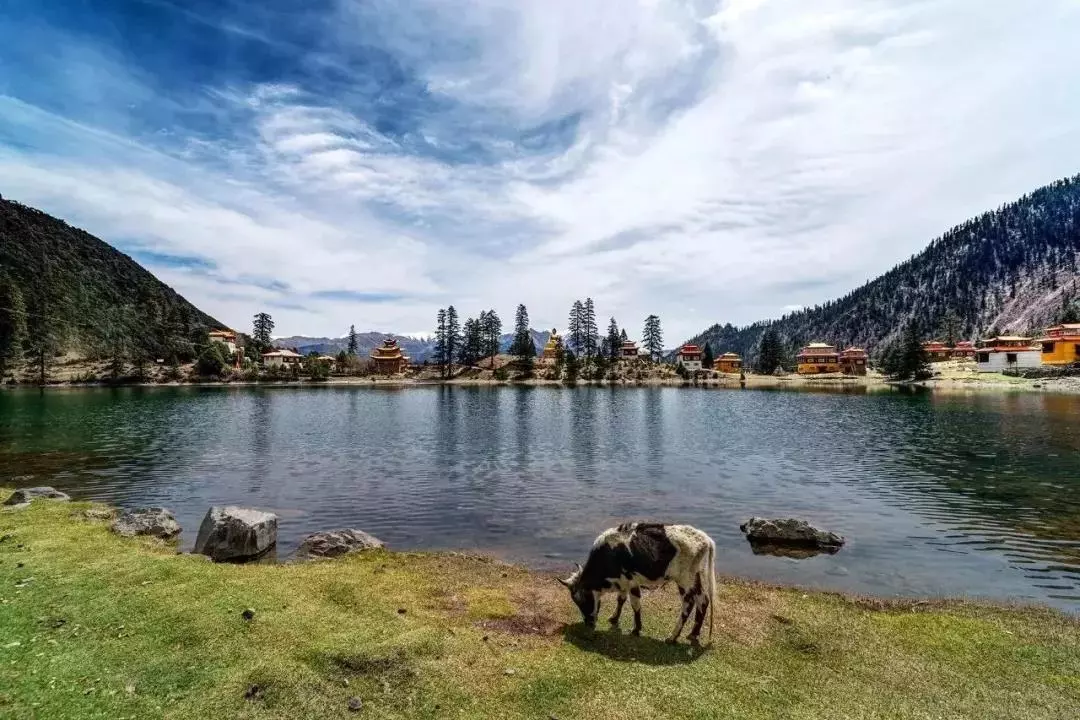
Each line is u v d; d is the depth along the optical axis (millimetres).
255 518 17297
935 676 9391
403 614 11516
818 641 10805
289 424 56156
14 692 7688
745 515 22609
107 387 127750
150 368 155750
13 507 20406
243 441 43531
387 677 8750
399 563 15688
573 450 40344
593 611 11195
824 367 180000
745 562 16953
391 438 46594
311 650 9422
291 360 188250
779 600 13328
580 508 23781
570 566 16453
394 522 21516
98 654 8953
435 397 102750
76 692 7828
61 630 9766
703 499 25344
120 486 26891
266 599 11727
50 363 153250
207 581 12633
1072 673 9594
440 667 9117
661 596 13320
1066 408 63812
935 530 20109
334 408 76688
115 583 12227
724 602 13125
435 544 18828
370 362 190875
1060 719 8078
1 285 149500
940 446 39375
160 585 12227
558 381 161250
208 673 8547
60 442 40875
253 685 8266
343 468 32781
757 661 9859
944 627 11633
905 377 141000
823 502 24547
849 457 36125
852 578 15523
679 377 169750
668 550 10531
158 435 45812
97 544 15820
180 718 7414
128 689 7996
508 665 9320
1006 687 9047
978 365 138250
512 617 11789
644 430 52188
